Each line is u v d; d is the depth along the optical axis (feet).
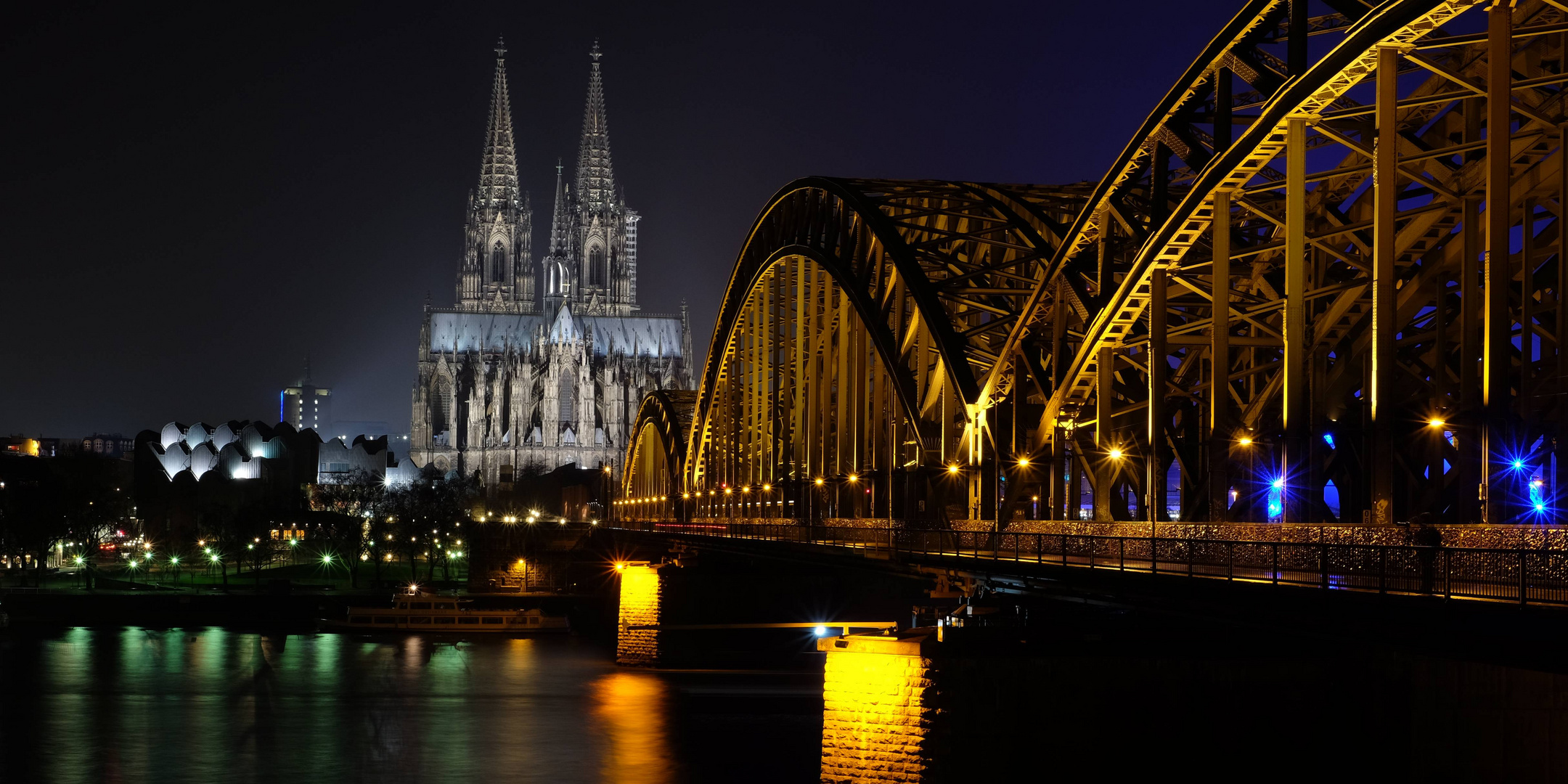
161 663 407.85
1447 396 147.33
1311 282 174.40
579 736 282.15
